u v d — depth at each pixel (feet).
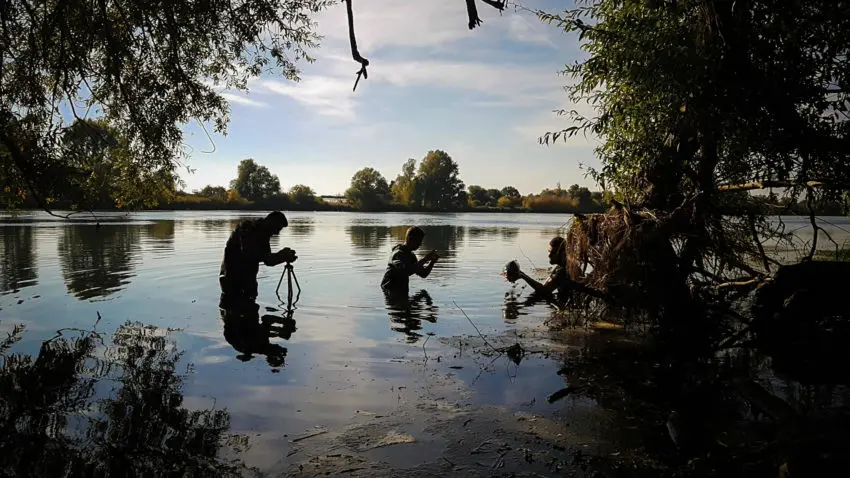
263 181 294.46
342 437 11.87
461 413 13.32
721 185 24.56
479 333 21.56
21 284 31.81
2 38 24.02
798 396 14.52
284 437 11.83
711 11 17.92
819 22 16.94
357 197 323.16
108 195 29.55
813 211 23.61
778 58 17.90
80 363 16.93
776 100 17.90
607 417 13.12
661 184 24.57
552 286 27.45
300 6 28.19
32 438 11.51
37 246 54.24
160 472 10.18
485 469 10.53
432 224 130.11
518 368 17.02
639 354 18.83
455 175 351.05
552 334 21.59
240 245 28.04
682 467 10.57
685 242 24.34
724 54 17.80
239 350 18.78
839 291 21.66
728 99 18.16
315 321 23.56
